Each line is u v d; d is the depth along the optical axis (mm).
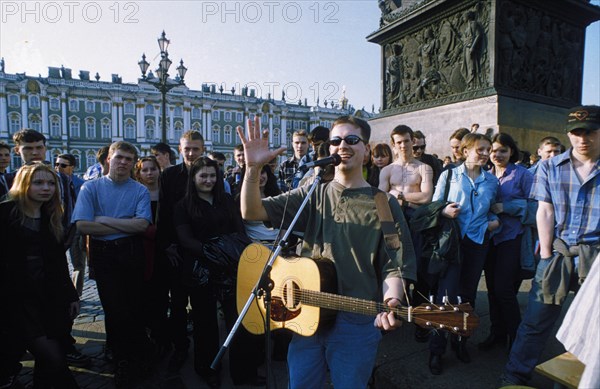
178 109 64562
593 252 2303
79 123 59656
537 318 2521
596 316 1514
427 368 2953
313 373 1967
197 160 3246
